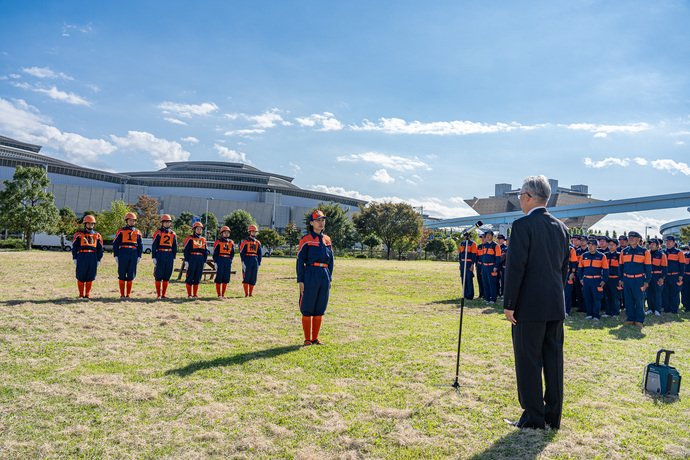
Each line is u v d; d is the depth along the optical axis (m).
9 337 6.46
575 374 5.50
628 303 10.21
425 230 79.06
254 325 8.13
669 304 12.79
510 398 4.50
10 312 8.34
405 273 24.80
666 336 8.44
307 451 3.27
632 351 6.90
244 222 69.44
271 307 10.42
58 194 90.62
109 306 9.55
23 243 52.66
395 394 4.55
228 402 4.22
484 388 4.79
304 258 6.82
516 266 3.73
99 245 10.97
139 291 12.82
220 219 103.81
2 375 4.79
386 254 73.19
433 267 33.28
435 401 4.35
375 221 66.69
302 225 113.38
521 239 3.72
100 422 3.69
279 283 16.80
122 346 6.18
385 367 5.52
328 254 6.91
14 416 3.75
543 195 3.92
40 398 4.16
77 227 56.06
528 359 3.77
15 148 118.56
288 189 130.25
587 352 6.74
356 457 3.21
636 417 4.14
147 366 5.29
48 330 6.98
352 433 3.61
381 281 19.30
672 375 4.80
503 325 8.75
